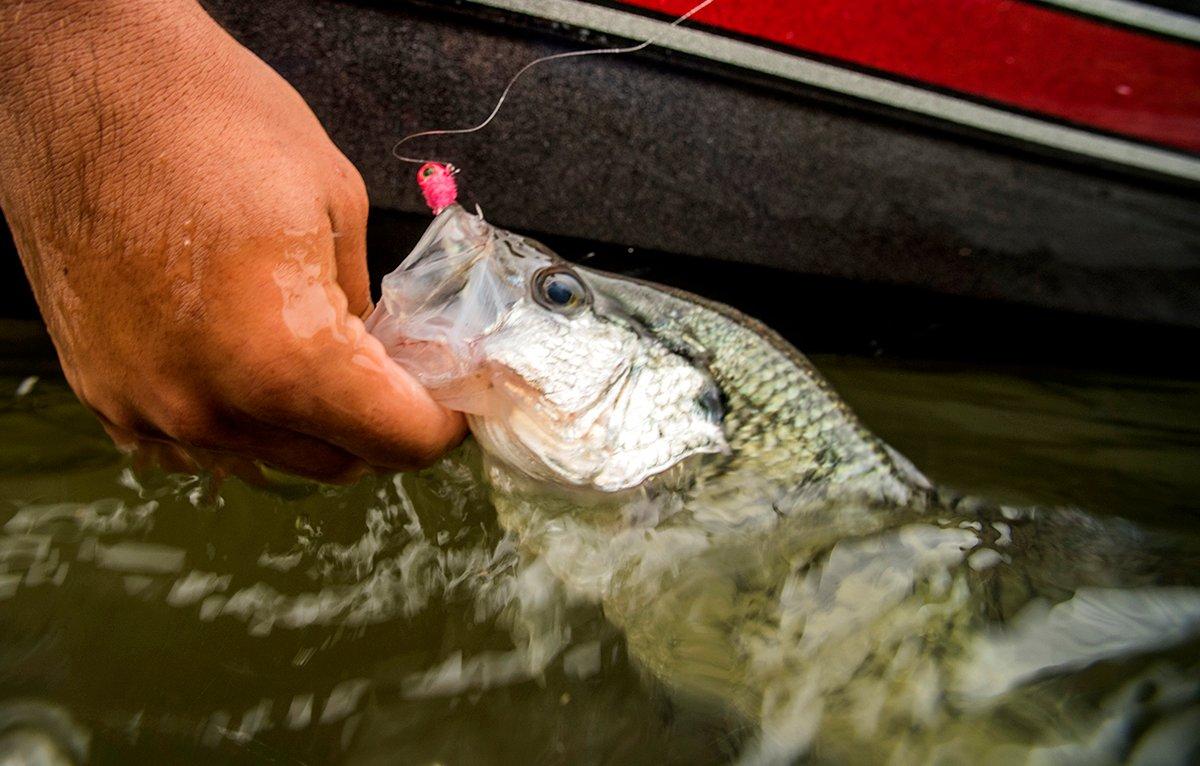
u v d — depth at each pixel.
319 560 0.24
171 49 0.18
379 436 0.21
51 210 0.18
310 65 0.32
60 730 0.19
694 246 0.39
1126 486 0.34
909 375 0.43
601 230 0.37
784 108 0.37
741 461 0.26
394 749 0.20
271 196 0.18
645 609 0.24
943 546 0.26
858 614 0.24
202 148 0.18
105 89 0.18
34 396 0.29
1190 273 0.45
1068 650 0.24
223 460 0.22
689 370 0.25
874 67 0.37
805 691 0.23
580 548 0.25
